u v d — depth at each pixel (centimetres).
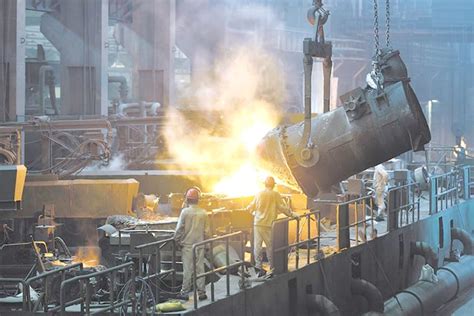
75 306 2256
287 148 2961
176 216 3462
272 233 2634
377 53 2833
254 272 2756
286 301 2684
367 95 2828
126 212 3772
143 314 2056
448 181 5016
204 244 2298
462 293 4422
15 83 6169
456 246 5181
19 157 4019
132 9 8600
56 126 5234
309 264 2862
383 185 4328
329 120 2867
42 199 3775
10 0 6166
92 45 7488
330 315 2769
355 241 3516
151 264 2575
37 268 2684
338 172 2914
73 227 3812
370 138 2820
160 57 8475
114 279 2222
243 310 2408
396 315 3378
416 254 4100
